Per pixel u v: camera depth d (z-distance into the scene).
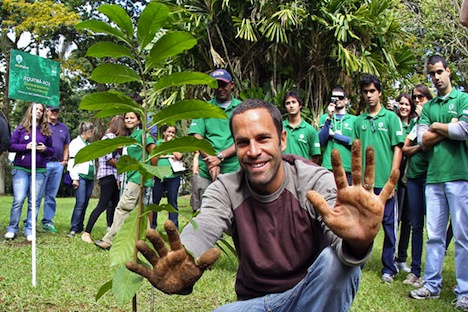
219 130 4.74
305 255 2.16
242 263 2.26
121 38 1.88
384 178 4.81
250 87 7.85
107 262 4.96
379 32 7.83
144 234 1.88
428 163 4.28
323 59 7.78
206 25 7.58
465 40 12.78
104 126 20.08
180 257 1.67
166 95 7.98
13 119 24.97
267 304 2.12
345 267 1.85
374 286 4.56
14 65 4.25
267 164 2.07
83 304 3.61
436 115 4.20
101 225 8.50
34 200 4.09
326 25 7.29
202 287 4.25
